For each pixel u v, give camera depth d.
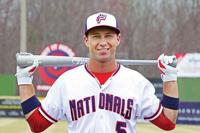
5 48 42.88
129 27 44.00
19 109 23.02
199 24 43.75
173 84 4.45
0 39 43.03
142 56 43.72
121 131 4.27
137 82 4.37
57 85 4.44
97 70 4.35
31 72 4.48
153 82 21.66
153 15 45.44
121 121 4.27
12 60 42.66
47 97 4.49
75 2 44.50
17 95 24.11
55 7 44.09
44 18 43.53
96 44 4.28
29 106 4.46
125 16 44.50
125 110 4.28
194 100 22.95
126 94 4.30
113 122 4.27
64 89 4.39
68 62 4.71
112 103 4.28
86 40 4.43
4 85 24.20
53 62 4.65
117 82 4.32
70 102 4.32
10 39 43.19
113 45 4.30
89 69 4.39
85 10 44.44
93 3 44.97
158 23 45.16
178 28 44.19
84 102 4.29
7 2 44.25
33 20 43.31
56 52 17.33
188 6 44.69
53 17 43.72
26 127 17.75
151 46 44.19
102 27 4.25
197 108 20.97
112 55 4.33
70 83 4.36
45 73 17.91
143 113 4.46
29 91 4.48
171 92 4.44
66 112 4.38
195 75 22.83
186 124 20.86
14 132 16.11
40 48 42.19
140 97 4.37
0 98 23.09
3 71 42.41
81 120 4.30
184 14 44.59
